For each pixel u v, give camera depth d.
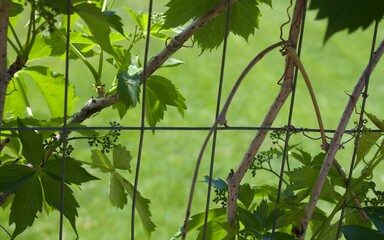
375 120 4.03
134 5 22.39
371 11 2.29
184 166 15.38
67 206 3.69
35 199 3.67
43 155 3.73
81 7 3.39
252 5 4.24
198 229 4.32
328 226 4.48
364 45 23.14
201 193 14.23
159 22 4.38
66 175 3.73
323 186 4.18
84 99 17.81
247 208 4.28
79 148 15.32
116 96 4.14
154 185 14.48
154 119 4.69
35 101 17.45
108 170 4.14
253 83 20.19
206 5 4.03
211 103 18.72
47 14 3.34
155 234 12.55
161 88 4.55
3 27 3.45
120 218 12.96
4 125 4.05
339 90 20.03
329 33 2.33
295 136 16.92
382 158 4.11
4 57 3.53
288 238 4.01
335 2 2.31
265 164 14.75
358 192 4.27
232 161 15.74
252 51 22.53
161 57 4.05
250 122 17.84
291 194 4.34
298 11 3.69
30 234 12.09
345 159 15.70
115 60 4.28
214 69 20.92
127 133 16.50
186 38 4.01
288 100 19.05
